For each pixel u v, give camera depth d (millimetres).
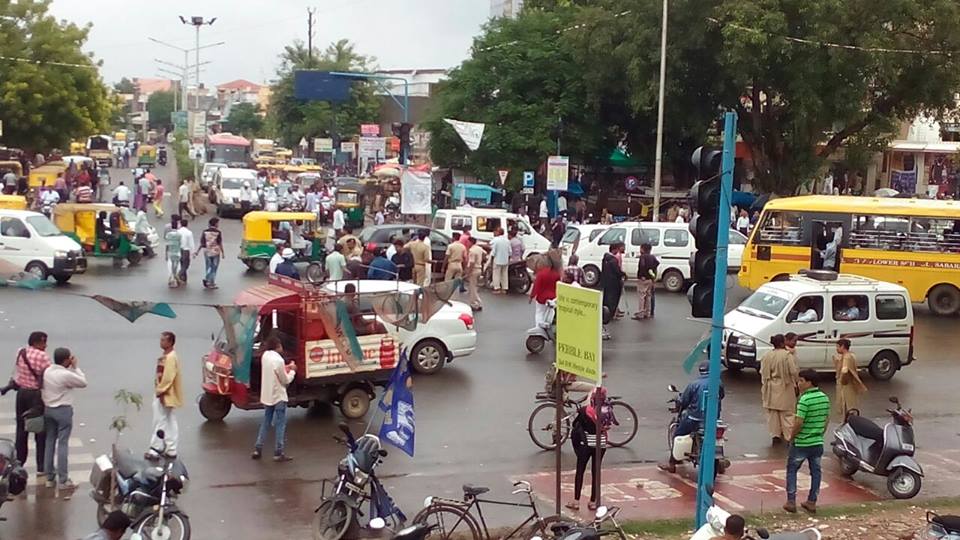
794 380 14297
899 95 40094
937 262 26438
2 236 25766
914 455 14469
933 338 23469
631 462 13781
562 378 12180
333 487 11047
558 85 47031
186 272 27422
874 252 26672
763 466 13852
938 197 50156
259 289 15445
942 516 9945
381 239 29047
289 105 84625
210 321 21953
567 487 12539
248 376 13633
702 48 39875
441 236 29484
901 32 38125
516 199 45906
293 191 51625
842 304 18938
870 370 19172
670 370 19031
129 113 167625
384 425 11508
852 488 13102
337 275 24766
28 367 11773
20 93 49500
